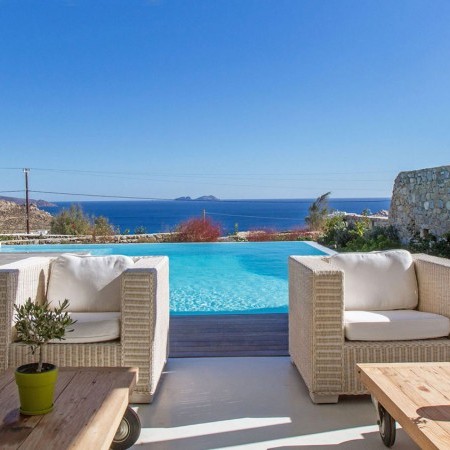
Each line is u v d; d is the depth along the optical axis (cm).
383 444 249
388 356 298
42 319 202
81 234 1678
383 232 1091
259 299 703
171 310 635
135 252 1174
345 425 271
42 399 193
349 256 364
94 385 224
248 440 255
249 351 400
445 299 320
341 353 296
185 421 277
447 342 303
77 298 349
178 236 1419
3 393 214
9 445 169
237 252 1159
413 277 359
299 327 335
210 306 660
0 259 779
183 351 402
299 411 289
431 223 942
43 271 352
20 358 298
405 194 1052
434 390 216
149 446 250
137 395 299
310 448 246
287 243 1277
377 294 352
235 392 318
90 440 173
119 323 306
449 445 166
